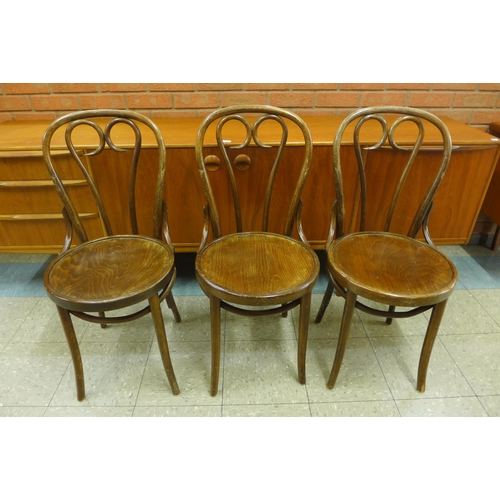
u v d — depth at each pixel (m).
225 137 1.38
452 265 1.06
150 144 1.30
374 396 1.19
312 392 1.20
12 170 1.34
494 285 1.69
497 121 1.73
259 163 1.34
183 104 1.65
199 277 1.01
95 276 1.02
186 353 1.35
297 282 0.99
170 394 1.20
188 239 1.51
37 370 1.28
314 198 1.43
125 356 1.34
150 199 1.41
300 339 1.13
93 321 1.03
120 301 0.93
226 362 1.31
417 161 1.36
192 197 1.42
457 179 1.41
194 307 1.58
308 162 1.13
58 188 1.10
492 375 1.25
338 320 1.50
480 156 1.36
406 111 1.12
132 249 1.15
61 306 0.95
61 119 1.06
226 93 1.63
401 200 1.45
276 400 1.18
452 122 1.60
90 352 1.35
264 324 1.49
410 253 1.13
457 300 1.60
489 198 1.81
